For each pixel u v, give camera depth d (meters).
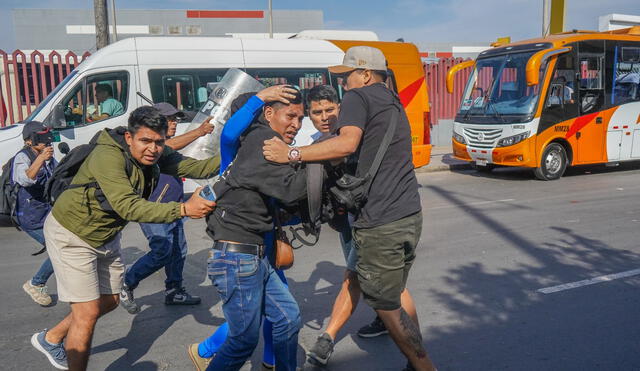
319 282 5.36
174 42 9.00
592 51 11.65
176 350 3.93
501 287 5.12
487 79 12.13
